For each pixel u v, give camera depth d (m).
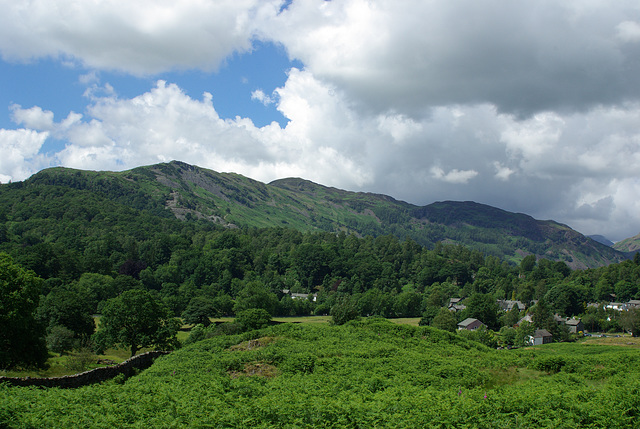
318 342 36.94
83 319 57.44
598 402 17.14
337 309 54.97
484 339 67.88
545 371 30.73
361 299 109.06
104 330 46.47
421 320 90.81
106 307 47.12
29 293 33.03
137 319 46.31
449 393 19.31
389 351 33.84
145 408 16.50
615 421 15.26
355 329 44.38
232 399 18.59
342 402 17.61
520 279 166.75
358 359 30.48
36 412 15.10
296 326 43.28
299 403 17.03
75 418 14.80
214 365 28.44
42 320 54.84
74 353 48.41
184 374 26.42
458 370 27.94
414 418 15.34
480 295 95.94
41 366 35.53
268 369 28.77
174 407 16.52
